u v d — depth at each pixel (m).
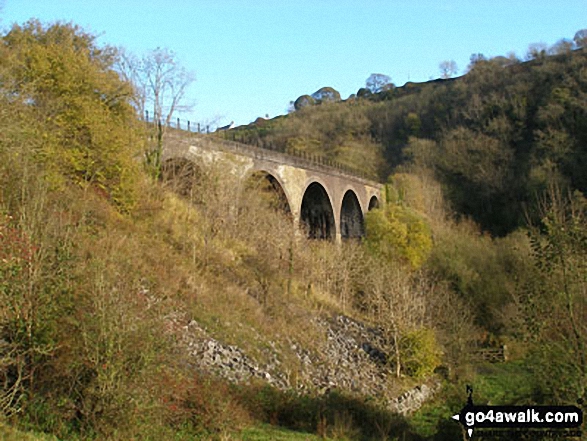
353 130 99.94
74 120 19.45
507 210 61.75
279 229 31.44
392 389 21.59
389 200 56.66
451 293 33.00
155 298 12.93
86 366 9.83
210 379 13.95
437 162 74.19
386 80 145.88
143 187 24.30
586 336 10.37
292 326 23.36
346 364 22.42
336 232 45.31
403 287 27.27
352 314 29.94
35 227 10.77
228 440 11.35
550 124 64.44
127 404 9.45
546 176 55.66
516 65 86.50
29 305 9.66
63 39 23.58
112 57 26.25
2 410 8.74
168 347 10.89
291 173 38.12
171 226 24.41
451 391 18.55
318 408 15.62
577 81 67.25
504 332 29.50
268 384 16.38
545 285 11.08
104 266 11.09
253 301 23.11
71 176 19.34
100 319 9.64
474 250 38.91
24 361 9.32
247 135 105.25
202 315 18.48
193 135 29.03
